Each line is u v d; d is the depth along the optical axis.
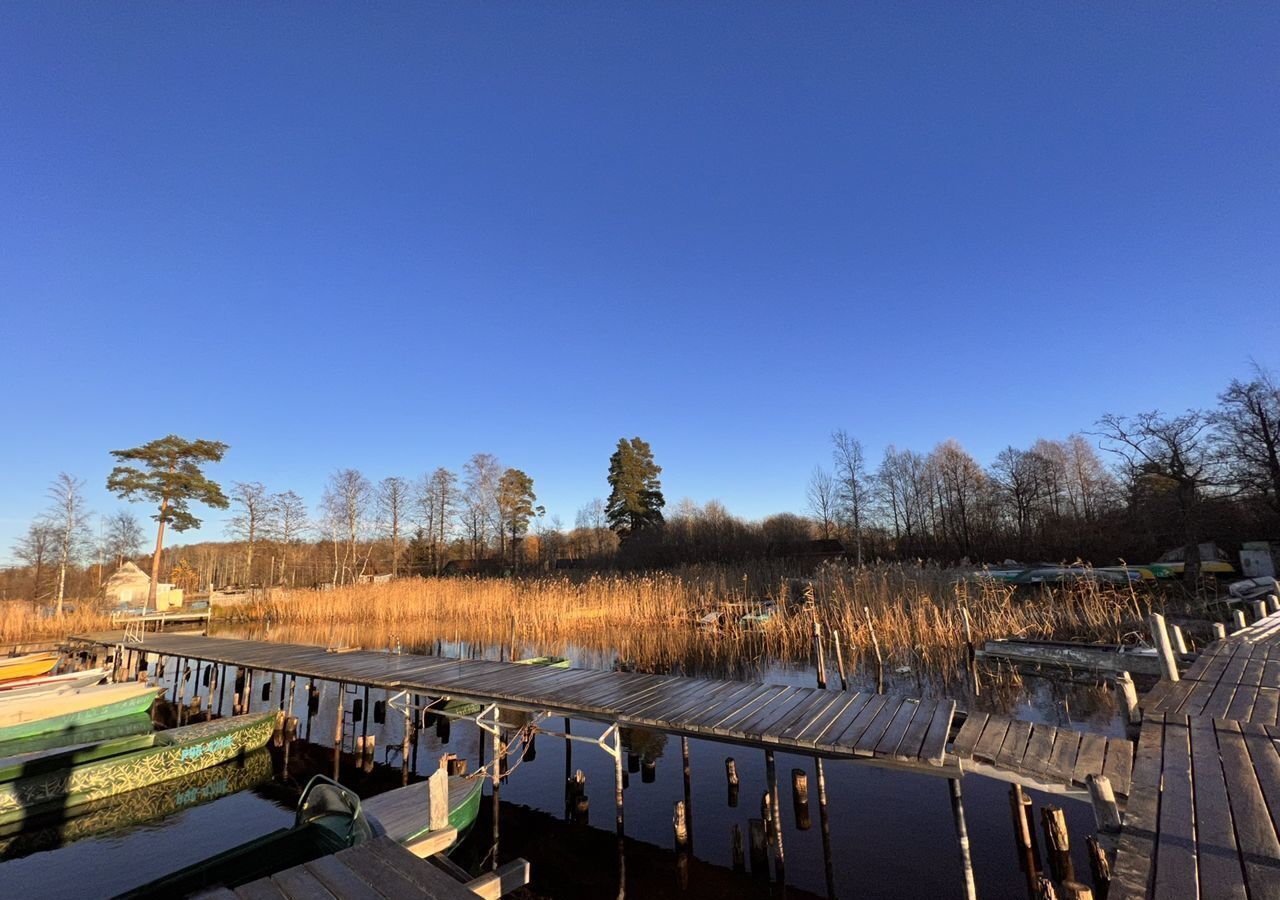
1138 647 15.42
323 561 59.38
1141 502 32.84
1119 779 6.45
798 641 21.66
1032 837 8.27
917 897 7.43
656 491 60.25
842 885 7.77
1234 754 6.42
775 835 8.34
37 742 12.77
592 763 12.59
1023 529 44.53
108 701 13.81
